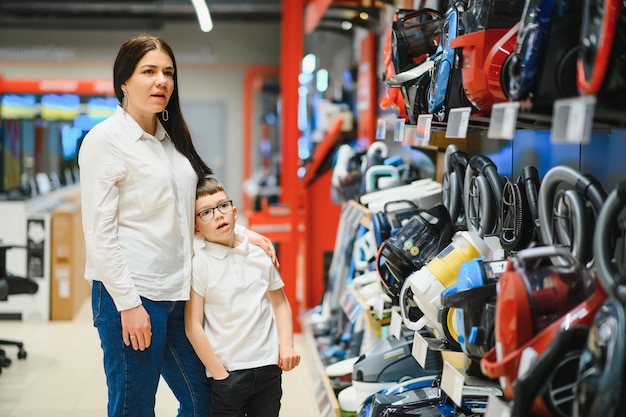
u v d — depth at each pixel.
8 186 9.00
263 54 17.56
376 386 3.52
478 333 2.03
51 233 7.09
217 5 14.81
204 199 2.82
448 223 2.83
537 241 2.37
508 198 2.48
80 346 6.13
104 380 5.20
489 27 2.13
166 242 2.65
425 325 2.56
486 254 2.39
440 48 2.64
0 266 5.57
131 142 2.63
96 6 14.56
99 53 16.86
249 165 17.33
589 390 1.50
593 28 1.60
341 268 5.18
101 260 2.54
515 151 3.07
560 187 2.40
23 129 9.14
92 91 10.97
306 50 10.91
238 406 2.79
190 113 17.55
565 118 1.59
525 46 1.85
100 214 2.55
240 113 17.62
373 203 3.72
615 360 1.46
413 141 2.78
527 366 1.69
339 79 8.62
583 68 1.63
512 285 1.76
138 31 16.91
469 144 3.73
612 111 1.63
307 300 6.56
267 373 2.82
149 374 2.64
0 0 14.31
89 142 2.59
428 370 3.50
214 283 2.79
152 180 2.62
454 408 2.81
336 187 5.20
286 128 7.50
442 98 2.51
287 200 6.66
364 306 3.87
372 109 6.01
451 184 3.07
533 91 1.85
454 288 2.13
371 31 6.18
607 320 1.51
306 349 5.97
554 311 1.75
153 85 2.63
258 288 2.86
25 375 5.30
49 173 9.86
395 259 2.79
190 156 2.88
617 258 2.01
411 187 3.90
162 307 2.64
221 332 2.79
